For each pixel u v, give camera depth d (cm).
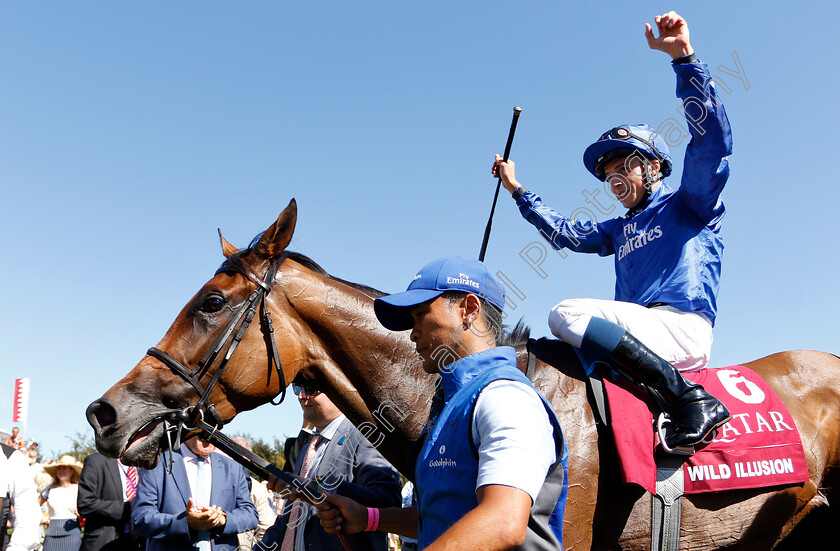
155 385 248
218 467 408
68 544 620
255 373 258
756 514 240
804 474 244
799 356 289
